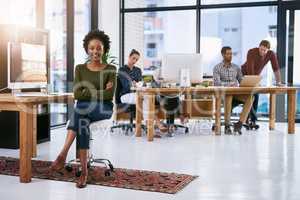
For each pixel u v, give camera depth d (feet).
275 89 18.74
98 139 17.63
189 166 12.46
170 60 17.25
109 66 11.06
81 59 23.84
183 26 26.16
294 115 19.36
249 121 21.01
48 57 16.17
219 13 25.44
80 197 9.39
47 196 9.48
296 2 23.73
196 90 17.25
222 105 20.45
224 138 17.97
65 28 22.20
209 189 10.02
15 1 17.48
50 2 21.54
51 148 15.58
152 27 26.94
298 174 11.50
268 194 9.62
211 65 25.81
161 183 10.49
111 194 9.62
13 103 10.51
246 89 18.22
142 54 27.25
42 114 16.51
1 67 14.62
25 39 15.62
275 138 17.95
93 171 11.67
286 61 24.13
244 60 25.44
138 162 13.00
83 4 24.77
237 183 10.55
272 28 24.63
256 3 24.49
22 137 10.56
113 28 26.23
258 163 12.89
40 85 13.96
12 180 10.88
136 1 26.86
